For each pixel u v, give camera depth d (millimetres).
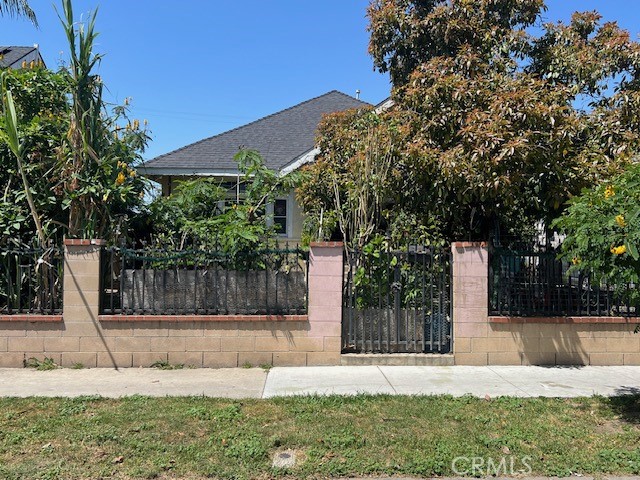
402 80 11727
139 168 12031
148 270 7715
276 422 5340
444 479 4262
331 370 7480
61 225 8133
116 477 4188
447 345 7996
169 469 4324
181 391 6453
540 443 4871
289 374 7262
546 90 8195
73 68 7992
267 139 15203
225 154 14086
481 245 7836
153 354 7590
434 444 4816
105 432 5000
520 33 10023
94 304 7543
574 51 9734
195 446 4727
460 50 9438
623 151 8352
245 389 6547
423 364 7777
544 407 5855
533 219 9992
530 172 7852
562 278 8031
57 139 8664
